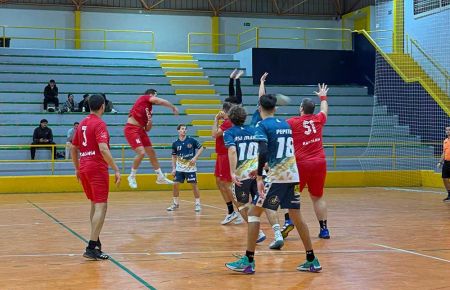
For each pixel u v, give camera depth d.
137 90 26.09
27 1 30.72
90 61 27.70
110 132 23.00
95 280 6.20
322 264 7.08
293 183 6.53
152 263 7.15
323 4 33.94
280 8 33.62
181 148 13.41
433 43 24.61
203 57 29.67
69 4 31.22
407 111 24.61
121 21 31.91
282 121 6.70
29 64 26.17
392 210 13.61
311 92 27.38
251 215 6.54
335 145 22.64
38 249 8.21
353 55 28.95
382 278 6.30
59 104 24.62
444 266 6.95
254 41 33.25
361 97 26.92
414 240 9.01
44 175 20.02
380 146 23.84
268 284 6.02
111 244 8.62
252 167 8.42
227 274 6.50
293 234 9.66
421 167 22.73
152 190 20.20
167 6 32.47
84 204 15.35
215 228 10.45
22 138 22.19
